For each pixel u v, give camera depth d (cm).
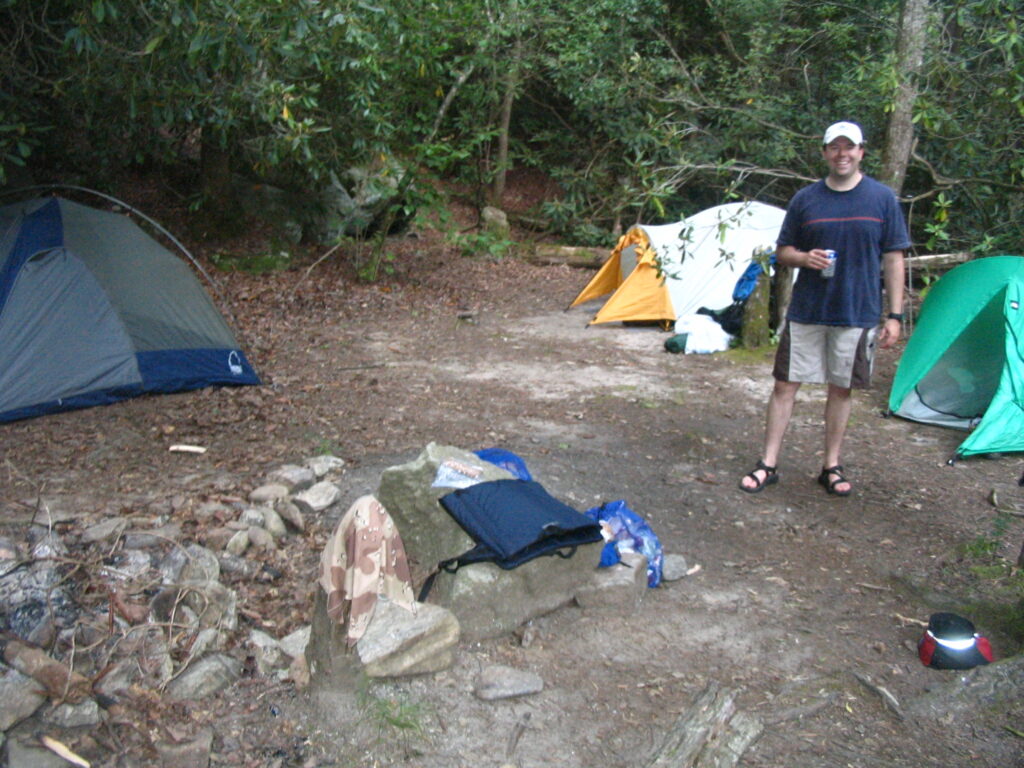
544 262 1409
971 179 886
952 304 630
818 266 442
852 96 1158
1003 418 559
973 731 285
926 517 459
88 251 635
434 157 1125
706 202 1603
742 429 610
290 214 1246
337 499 458
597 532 355
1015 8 693
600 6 1355
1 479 473
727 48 1500
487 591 331
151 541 375
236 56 595
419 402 661
